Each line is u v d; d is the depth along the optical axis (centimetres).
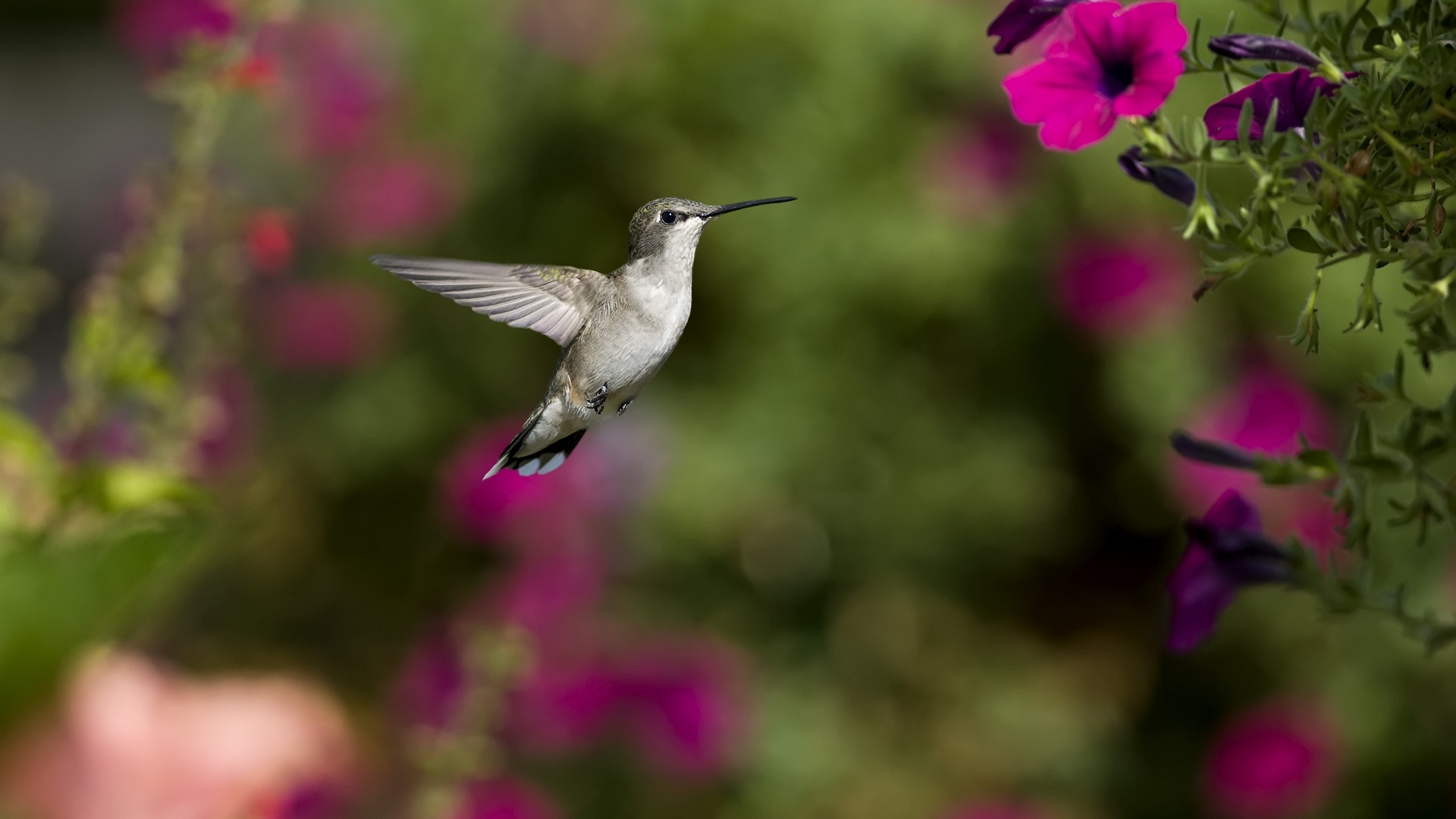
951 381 1070
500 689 592
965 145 1016
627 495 998
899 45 1038
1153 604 1130
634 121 1081
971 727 1050
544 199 1138
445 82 1173
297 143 1156
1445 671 877
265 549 1235
